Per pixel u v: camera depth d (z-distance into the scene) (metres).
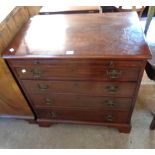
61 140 1.30
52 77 0.97
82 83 0.97
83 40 0.92
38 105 1.21
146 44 0.84
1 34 0.90
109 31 0.96
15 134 1.38
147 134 1.27
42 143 1.30
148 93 1.57
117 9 1.92
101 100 1.07
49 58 0.84
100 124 1.27
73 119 1.30
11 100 1.22
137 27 0.98
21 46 0.92
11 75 1.01
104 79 0.92
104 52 0.81
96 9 1.58
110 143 1.25
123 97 1.01
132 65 0.82
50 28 1.07
